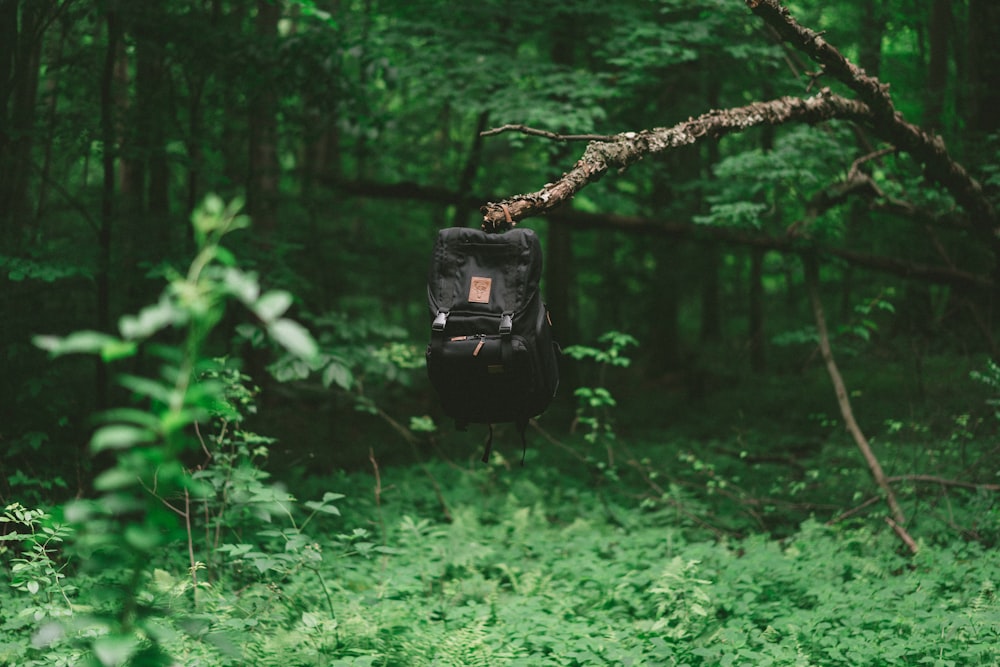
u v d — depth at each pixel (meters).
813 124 6.31
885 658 4.27
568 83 9.47
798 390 13.41
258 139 10.09
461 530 6.91
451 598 5.62
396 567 6.14
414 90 9.66
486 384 3.77
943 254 10.34
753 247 10.70
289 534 4.89
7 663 4.05
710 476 8.52
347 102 8.32
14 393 6.75
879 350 11.38
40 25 7.46
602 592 5.70
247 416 10.73
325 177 11.55
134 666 2.30
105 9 7.40
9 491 5.85
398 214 16.02
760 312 16.06
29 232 7.49
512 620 5.08
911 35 13.02
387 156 13.27
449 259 3.88
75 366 8.16
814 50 5.84
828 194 8.37
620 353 19.52
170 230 8.33
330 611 4.91
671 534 6.92
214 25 8.41
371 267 14.63
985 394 9.64
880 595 5.14
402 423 12.87
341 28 8.78
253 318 8.95
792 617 4.94
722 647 4.43
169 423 1.80
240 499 5.21
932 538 6.66
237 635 4.12
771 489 8.20
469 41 9.77
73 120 7.58
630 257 17.98
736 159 8.59
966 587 5.24
